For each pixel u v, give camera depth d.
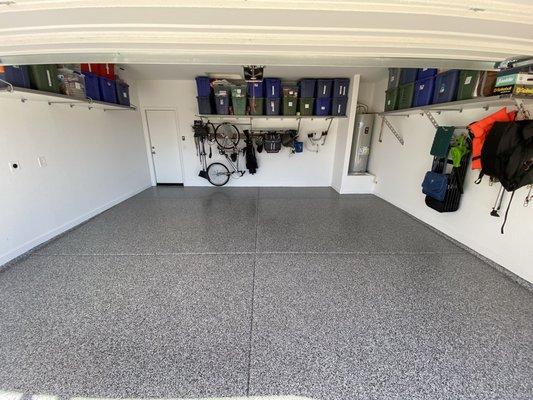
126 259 2.78
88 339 1.75
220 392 1.42
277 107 4.86
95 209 4.04
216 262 2.73
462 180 2.97
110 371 1.53
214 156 5.71
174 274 2.51
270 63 1.76
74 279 2.42
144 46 1.51
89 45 1.50
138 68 4.27
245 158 5.70
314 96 4.88
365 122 5.08
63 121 3.34
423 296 2.20
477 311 2.03
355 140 5.24
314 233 3.45
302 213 4.21
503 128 2.20
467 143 2.82
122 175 4.78
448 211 3.11
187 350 1.68
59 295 2.19
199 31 1.29
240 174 5.86
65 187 3.41
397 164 4.46
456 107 2.90
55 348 1.67
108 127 4.32
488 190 2.71
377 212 4.27
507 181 2.23
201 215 4.10
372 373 1.53
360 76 4.70
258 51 1.63
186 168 5.82
